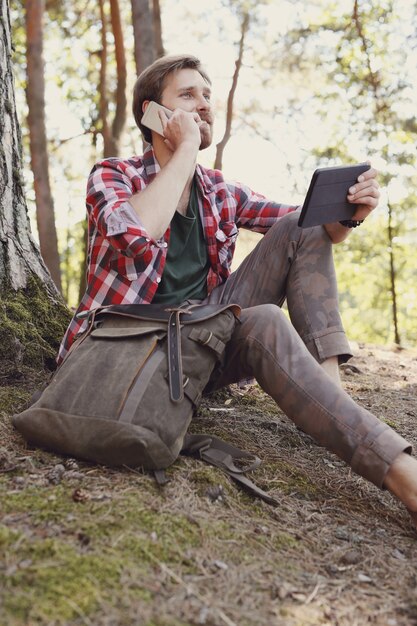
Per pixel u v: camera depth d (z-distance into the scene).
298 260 2.23
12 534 1.43
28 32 9.66
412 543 1.79
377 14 12.59
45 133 9.91
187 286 2.23
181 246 2.19
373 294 16.72
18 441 1.92
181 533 1.57
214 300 2.32
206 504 1.74
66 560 1.37
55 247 9.95
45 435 1.80
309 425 1.85
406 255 15.70
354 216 2.19
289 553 1.63
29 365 2.53
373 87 12.98
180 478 1.82
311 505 1.91
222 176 2.34
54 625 1.20
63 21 13.31
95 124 14.04
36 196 9.91
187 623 1.27
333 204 2.13
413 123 13.35
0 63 2.64
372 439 1.76
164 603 1.32
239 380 2.13
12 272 2.66
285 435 2.42
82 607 1.25
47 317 2.71
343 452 1.81
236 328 2.00
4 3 2.67
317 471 2.17
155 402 1.76
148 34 8.00
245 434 2.34
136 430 1.70
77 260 19.42
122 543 1.48
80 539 1.46
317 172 2.06
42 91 9.81
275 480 2.01
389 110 13.26
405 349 5.46
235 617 1.31
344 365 4.07
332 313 2.17
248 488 1.87
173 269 2.17
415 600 1.48
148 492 1.70
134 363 1.80
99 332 1.92
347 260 16.39
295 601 1.42
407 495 1.75
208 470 1.88
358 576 1.57
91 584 1.32
